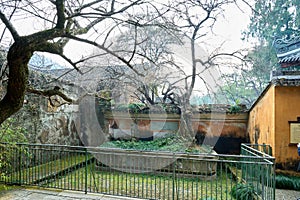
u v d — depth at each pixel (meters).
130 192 3.96
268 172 3.29
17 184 4.09
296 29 8.60
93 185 4.34
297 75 4.86
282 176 4.32
